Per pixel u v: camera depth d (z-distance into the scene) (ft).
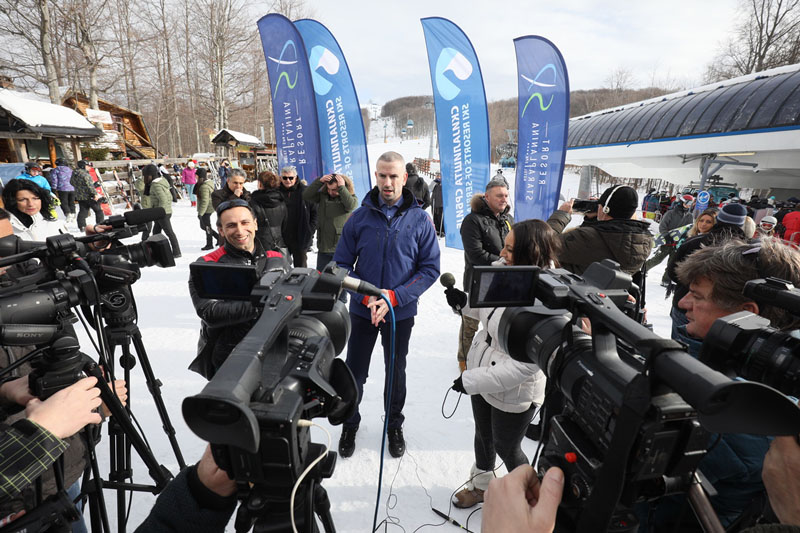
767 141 37.83
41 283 3.77
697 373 1.48
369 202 8.04
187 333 13.52
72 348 3.77
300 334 2.61
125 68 77.20
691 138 44.75
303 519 2.29
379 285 8.03
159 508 2.24
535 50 18.40
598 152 59.31
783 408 1.48
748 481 2.64
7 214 5.40
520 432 5.82
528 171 19.70
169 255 5.32
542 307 2.81
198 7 82.94
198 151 106.73
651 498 1.93
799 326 2.85
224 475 2.21
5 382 4.03
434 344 13.29
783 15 85.76
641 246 8.13
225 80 90.99
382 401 9.95
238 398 1.66
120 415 4.57
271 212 14.75
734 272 3.06
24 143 40.75
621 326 1.89
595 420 1.86
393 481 7.46
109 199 41.39
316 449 2.39
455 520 6.61
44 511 3.39
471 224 10.21
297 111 22.77
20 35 52.39
